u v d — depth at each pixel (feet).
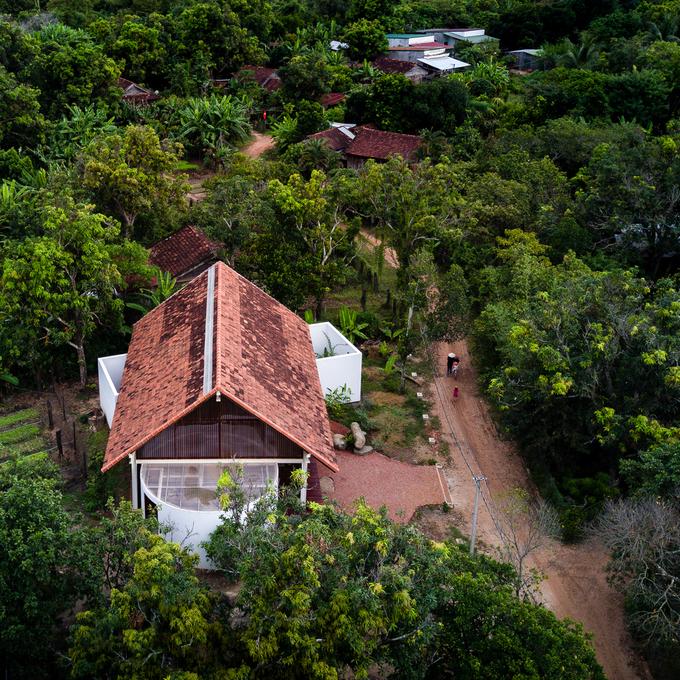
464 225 164.96
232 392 87.97
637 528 85.66
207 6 281.54
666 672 85.92
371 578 67.77
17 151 218.38
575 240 159.74
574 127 213.25
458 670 70.44
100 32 290.35
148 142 154.10
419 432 123.54
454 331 134.21
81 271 124.16
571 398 112.57
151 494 89.35
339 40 325.42
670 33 318.65
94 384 130.21
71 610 82.53
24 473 77.56
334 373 123.75
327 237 147.33
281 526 72.13
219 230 139.64
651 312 110.22
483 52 318.65
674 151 162.50
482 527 103.04
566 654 67.36
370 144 221.46
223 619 68.44
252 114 274.16
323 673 61.36
